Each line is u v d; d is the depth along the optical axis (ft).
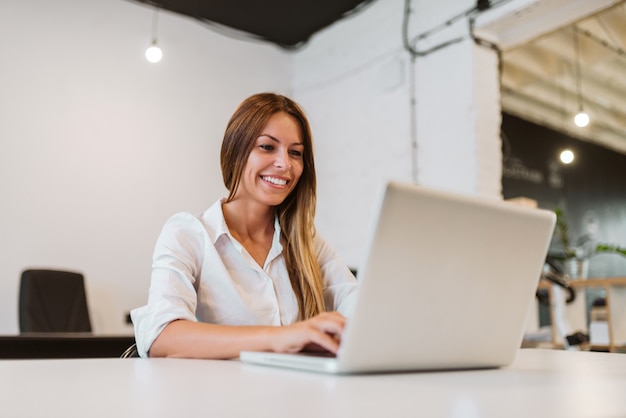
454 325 2.56
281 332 2.87
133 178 13.76
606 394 1.89
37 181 12.51
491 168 11.71
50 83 12.91
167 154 14.35
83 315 11.72
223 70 15.56
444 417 1.45
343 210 14.73
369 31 14.35
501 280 2.67
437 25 12.55
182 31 14.94
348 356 2.28
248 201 4.71
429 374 2.51
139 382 2.04
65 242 12.69
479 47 11.86
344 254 14.56
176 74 14.73
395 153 13.33
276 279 4.64
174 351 3.31
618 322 10.53
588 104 21.59
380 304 2.30
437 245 2.39
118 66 13.87
